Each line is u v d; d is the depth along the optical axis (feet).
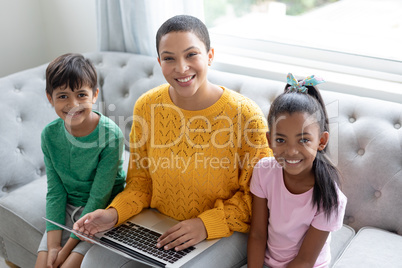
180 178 4.88
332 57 6.25
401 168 4.89
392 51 6.08
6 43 8.07
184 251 4.44
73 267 4.93
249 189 4.86
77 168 5.39
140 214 5.14
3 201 5.63
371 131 5.04
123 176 5.65
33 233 5.42
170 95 4.88
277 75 6.20
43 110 6.35
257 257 4.58
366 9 6.23
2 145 5.89
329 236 4.56
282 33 6.82
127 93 6.50
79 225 4.73
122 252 4.42
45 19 8.45
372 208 5.03
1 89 6.17
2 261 6.47
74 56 5.14
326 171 4.28
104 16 6.99
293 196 4.40
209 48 4.71
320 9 6.54
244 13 7.04
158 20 6.68
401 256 4.55
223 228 4.66
